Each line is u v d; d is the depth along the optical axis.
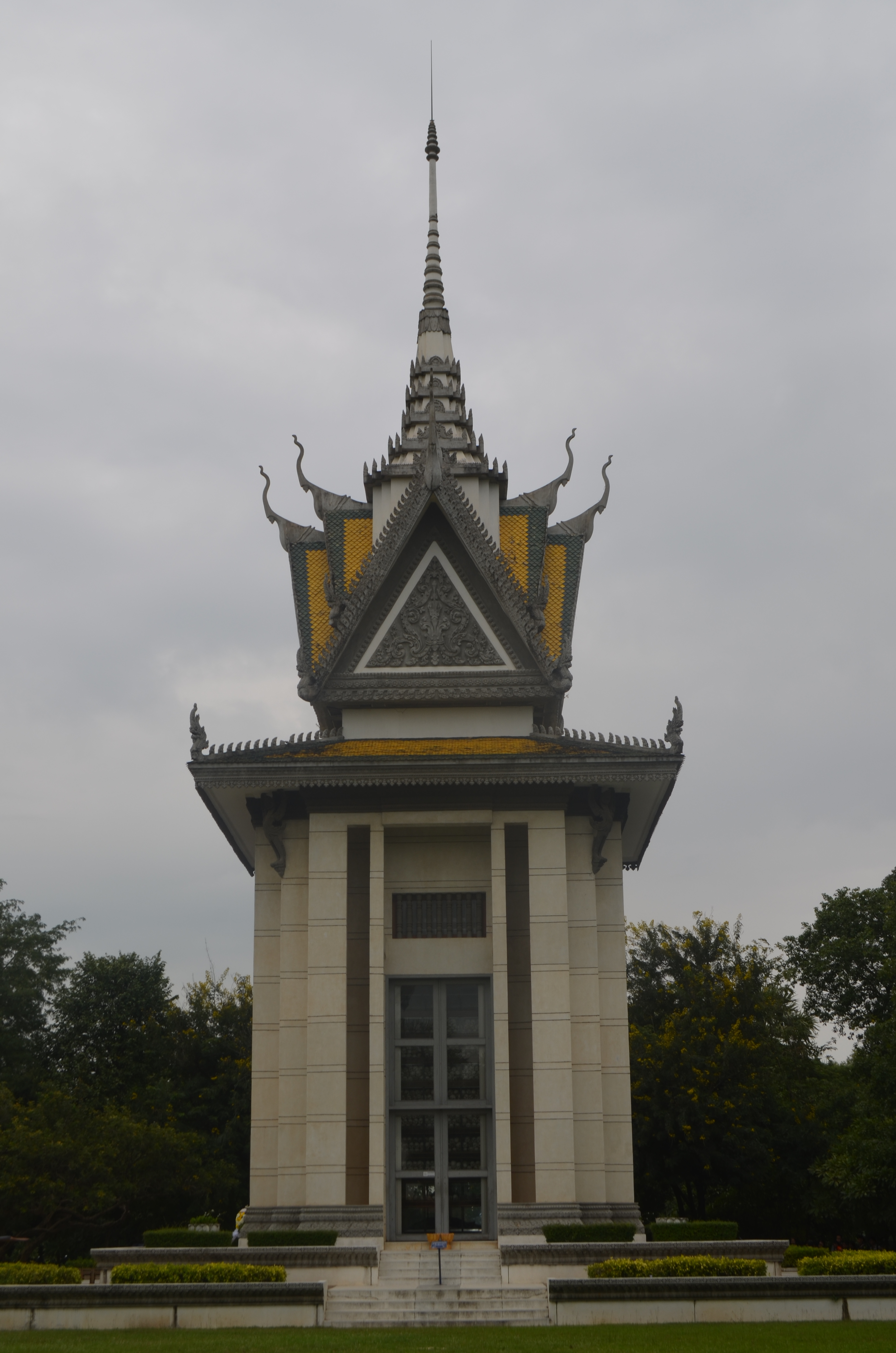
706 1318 25.38
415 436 41.91
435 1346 21.73
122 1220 48.47
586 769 32.88
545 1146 31.19
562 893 33.03
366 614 36.12
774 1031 59.47
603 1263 27.36
